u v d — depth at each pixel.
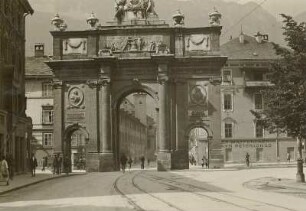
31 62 77.94
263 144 77.56
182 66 57.94
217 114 57.59
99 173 52.06
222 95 78.06
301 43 29.05
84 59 58.41
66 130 58.59
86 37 59.19
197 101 57.75
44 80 76.00
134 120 117.50
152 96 58.22
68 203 19.47
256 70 78.31
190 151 107.25
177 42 58.16
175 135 57.53
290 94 28.80
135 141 120.50
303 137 29.16
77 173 53.16
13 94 44.47
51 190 27.69
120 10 58.97
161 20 58.59
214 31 58.06
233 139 77.62
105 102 57.84
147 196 21.66
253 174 42.03
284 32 29.42
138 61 57.97
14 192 27.09
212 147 57.44
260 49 79.69
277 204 17.81
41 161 74.94
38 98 75.69
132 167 78.75
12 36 46.19
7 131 41.75
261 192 23.80
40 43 80.00
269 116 29.73
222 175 41.59
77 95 58.72
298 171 30.78
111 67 58.12
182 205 17.69
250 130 77.75
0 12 41.47
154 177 39.44
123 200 19.97
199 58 57.31
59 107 58.75
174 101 57.88
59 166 51.12
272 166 60.12
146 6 59.00
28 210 17.27
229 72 78.44
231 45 80.50
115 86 58.62
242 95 78.12
